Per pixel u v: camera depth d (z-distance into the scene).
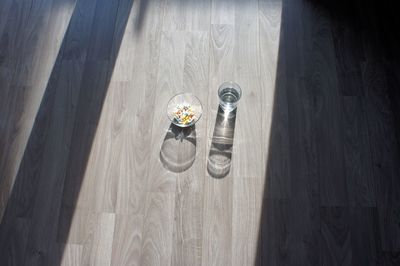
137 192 1.71
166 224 1.66
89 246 1.63
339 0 2.03
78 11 2.02
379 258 1.59
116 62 1.92
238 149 1.76
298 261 1.60
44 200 1.70
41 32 1.99
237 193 1.69
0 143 1.79
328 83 1.86
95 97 1.86
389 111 1.82
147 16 2.01
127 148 1.77
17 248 1.63
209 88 1.86
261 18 1.99
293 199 1.68
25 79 1.90
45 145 1.79
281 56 1.91
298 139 1.77
